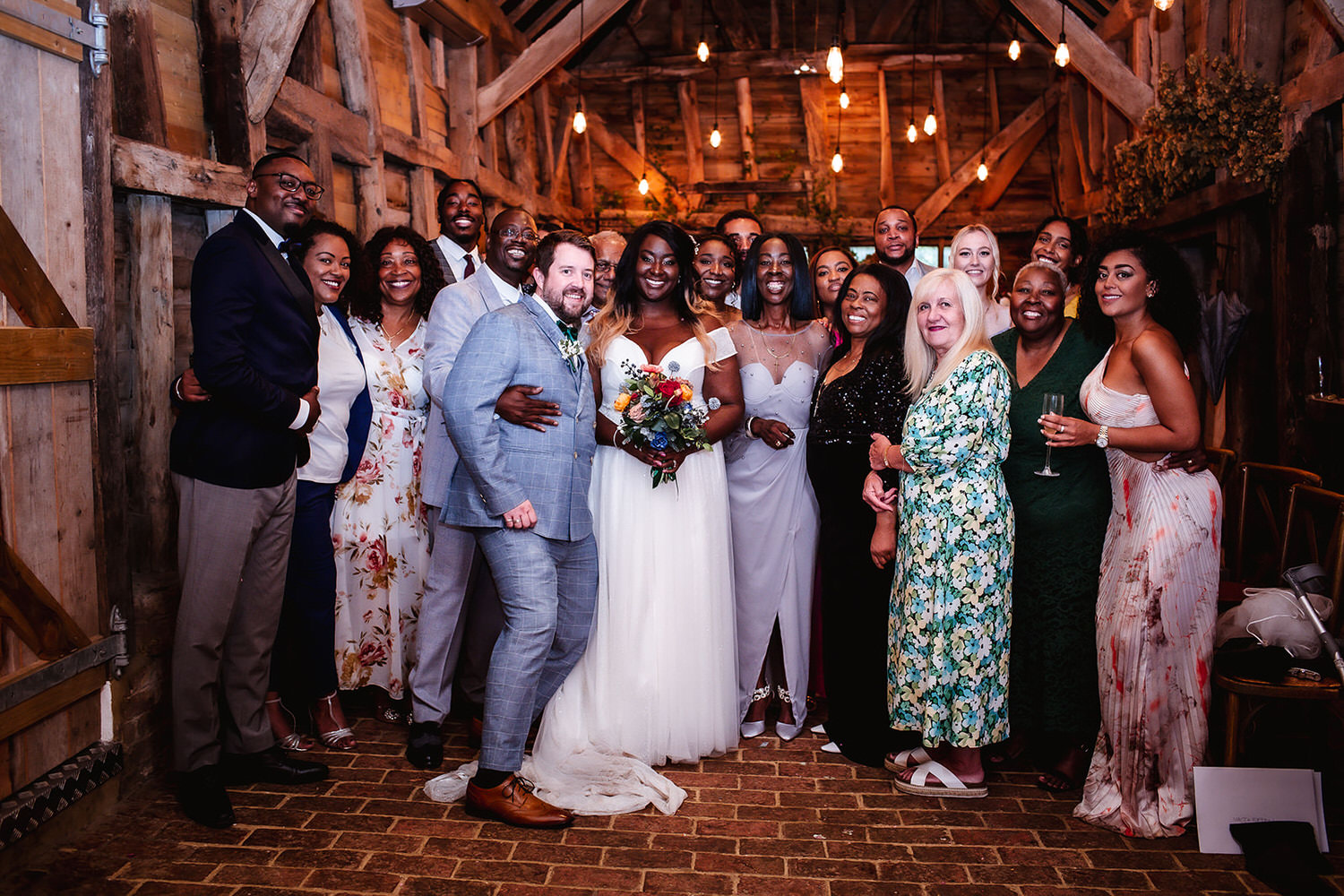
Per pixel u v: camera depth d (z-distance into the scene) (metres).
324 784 3.06
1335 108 4.52
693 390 3.17
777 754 3.35
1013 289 3.17
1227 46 5.57
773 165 10.30
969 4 9.78
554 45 7.01
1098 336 3.06
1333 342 4.57
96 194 2.79
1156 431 2.73
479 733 3.32
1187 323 2.86
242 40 3.60
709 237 3.73
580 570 3.04
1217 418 5.64
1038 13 7.12
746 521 3.44
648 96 10.26
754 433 3.41
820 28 9.94
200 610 2.77
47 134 2.61
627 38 10.08
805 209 10.27
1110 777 2.86
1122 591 2.82
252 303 2.77
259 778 3.06
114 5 3.02
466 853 2.62
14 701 2.44
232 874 2.50
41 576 2.58
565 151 10.02
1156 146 5.82
